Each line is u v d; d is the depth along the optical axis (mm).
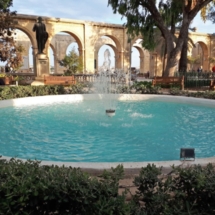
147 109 9898
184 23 16734
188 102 10961
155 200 2275
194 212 2098
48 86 13094
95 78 20344
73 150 5070
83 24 27125
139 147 5254
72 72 23328
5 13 17734
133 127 6898
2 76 18906
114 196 2117
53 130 6621
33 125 7164
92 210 2006
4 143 5539
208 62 37062
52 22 25094
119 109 9867
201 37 35875
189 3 16484
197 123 7391
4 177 2301
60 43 34562
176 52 17047
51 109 9773
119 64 30375
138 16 17844
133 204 2193
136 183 2447
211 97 11555
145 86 14367
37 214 2119
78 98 12125
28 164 2605
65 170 2344
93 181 2131
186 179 2328
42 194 2021
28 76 21156
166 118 8109
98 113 8984
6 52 18750
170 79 15352
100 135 6129
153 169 2564
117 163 3412
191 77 16734
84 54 27609
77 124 7234
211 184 2189
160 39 27391
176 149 5133
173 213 2082
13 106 10188
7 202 1944
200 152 4957
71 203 2062
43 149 5145
